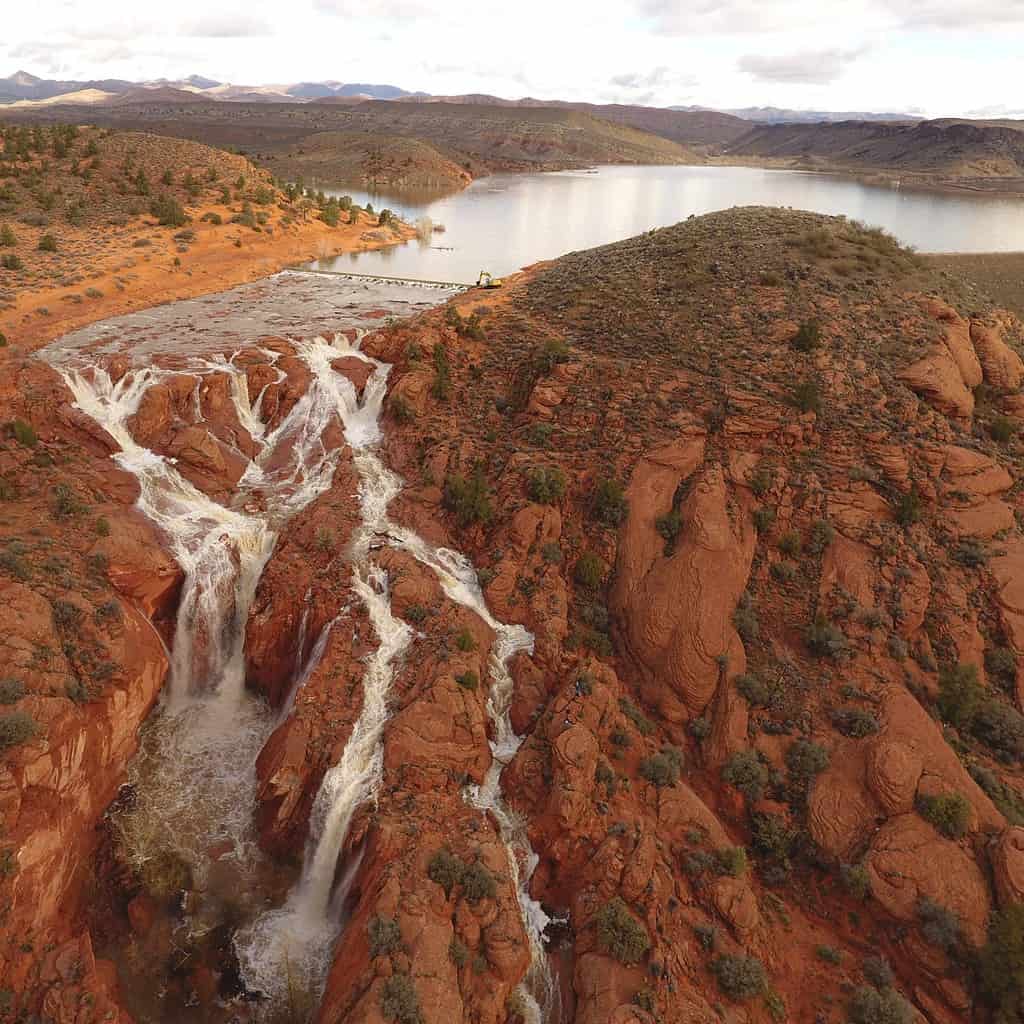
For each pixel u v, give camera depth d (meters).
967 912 24.70
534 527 36.72
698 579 33.09
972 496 36.47
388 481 42.56
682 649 31.83
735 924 25.11
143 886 26.98
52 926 23.67
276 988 24.52
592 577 35.62
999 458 38.81
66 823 25.39
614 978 23.41
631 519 36.22
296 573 36.03
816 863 27.45
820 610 33.41
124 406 44.22
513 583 35.59
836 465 37.06
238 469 43.09
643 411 40.75
